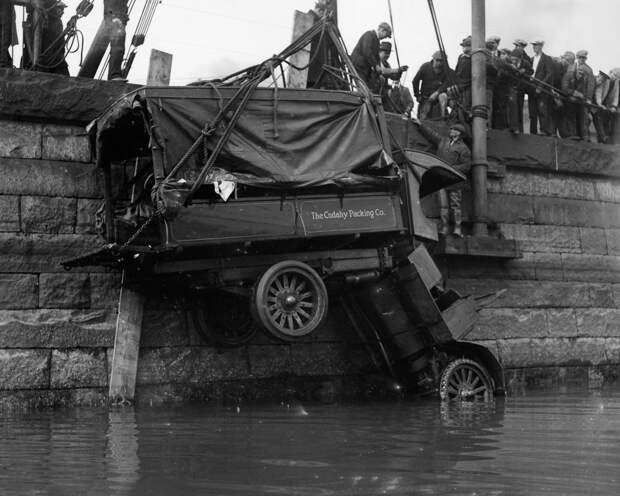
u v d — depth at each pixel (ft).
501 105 60.18
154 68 48.62
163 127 38.17
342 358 49.93
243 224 38.86
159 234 42.11
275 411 39.65
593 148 62.03
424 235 44.50
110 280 45.65
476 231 56.29
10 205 44.34
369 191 41.55
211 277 40.81
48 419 37.27
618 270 62.23
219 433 30.63
